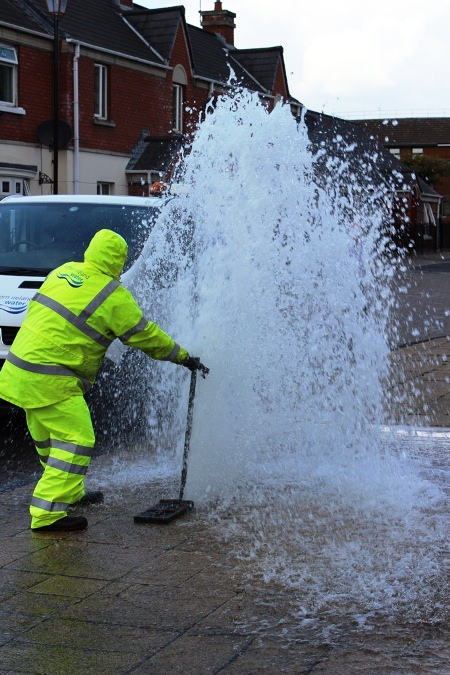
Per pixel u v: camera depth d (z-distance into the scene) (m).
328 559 4.72
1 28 23.62
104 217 8.74
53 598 4.23
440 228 59.06
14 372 5.25
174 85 31.31
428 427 7.97
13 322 7.65
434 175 59.88
